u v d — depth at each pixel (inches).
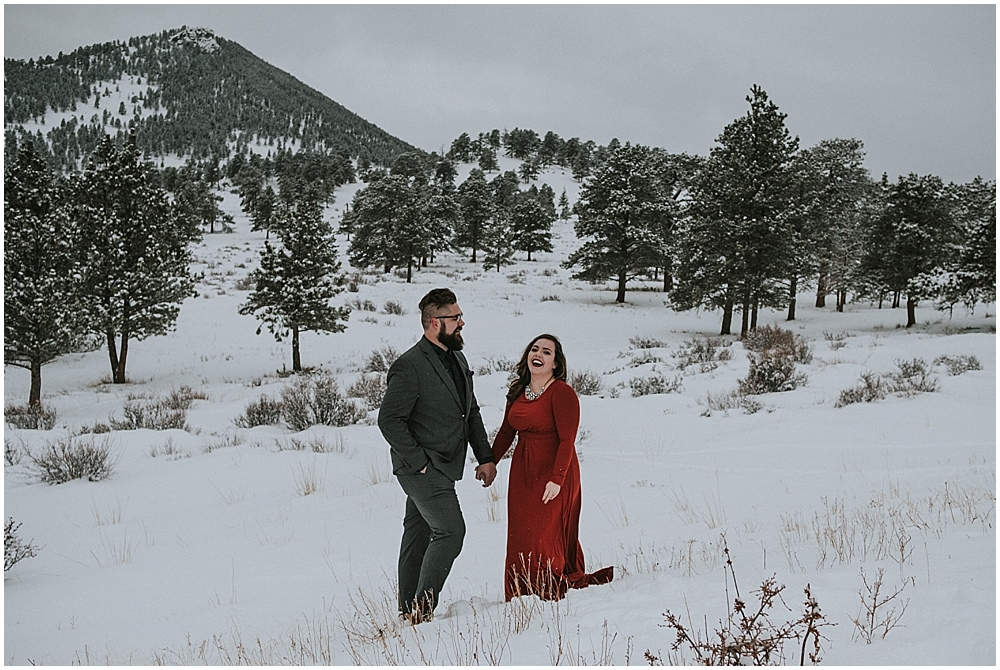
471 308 1711.4
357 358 1213.1
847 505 287.7
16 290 844.6
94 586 262.7
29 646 203.2
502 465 439.8
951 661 110.0
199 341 1305.4
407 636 163.8
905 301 2139.5
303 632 188.2
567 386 201.3
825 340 1192.8
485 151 7687.0
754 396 653.3
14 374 1089.4
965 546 178.7
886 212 1612.9
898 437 449.7
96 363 1168.8
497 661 133.6
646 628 140.5
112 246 1024.2
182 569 276.1
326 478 435.5
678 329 1568.7
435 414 184.5
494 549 262.2
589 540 266.7
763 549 211.8
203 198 4084.6
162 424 661.3
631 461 434.0
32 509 399.5
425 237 2351.1
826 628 132.1
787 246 1401.3
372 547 279.6
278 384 964.0
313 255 1134.4
